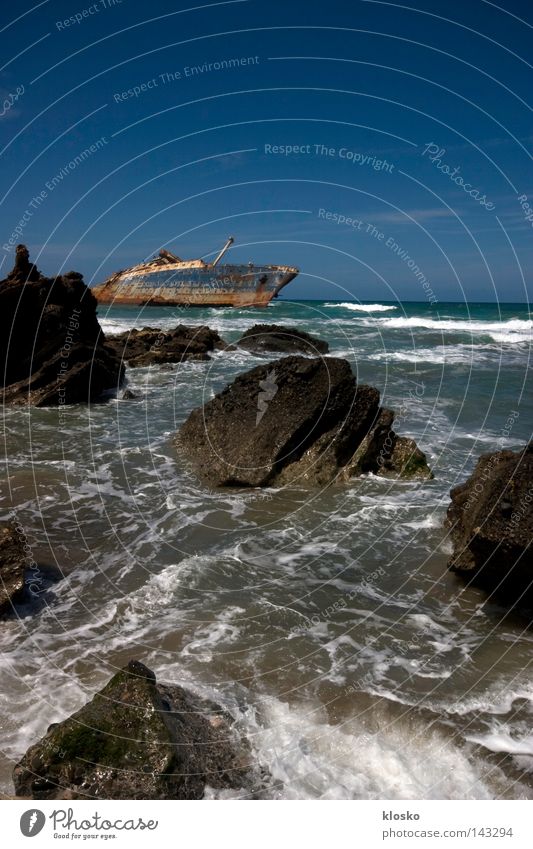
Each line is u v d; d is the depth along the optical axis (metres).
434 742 4.32
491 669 5.19
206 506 9.00
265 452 10.11
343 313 56.97
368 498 9.36
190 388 19.47
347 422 10.48
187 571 6.88
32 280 18.47
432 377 21.25
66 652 5.30
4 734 4.25
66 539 7.72
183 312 45.59
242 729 4.36
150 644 5.46
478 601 6.34
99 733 3.81
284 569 7.04
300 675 5.05
